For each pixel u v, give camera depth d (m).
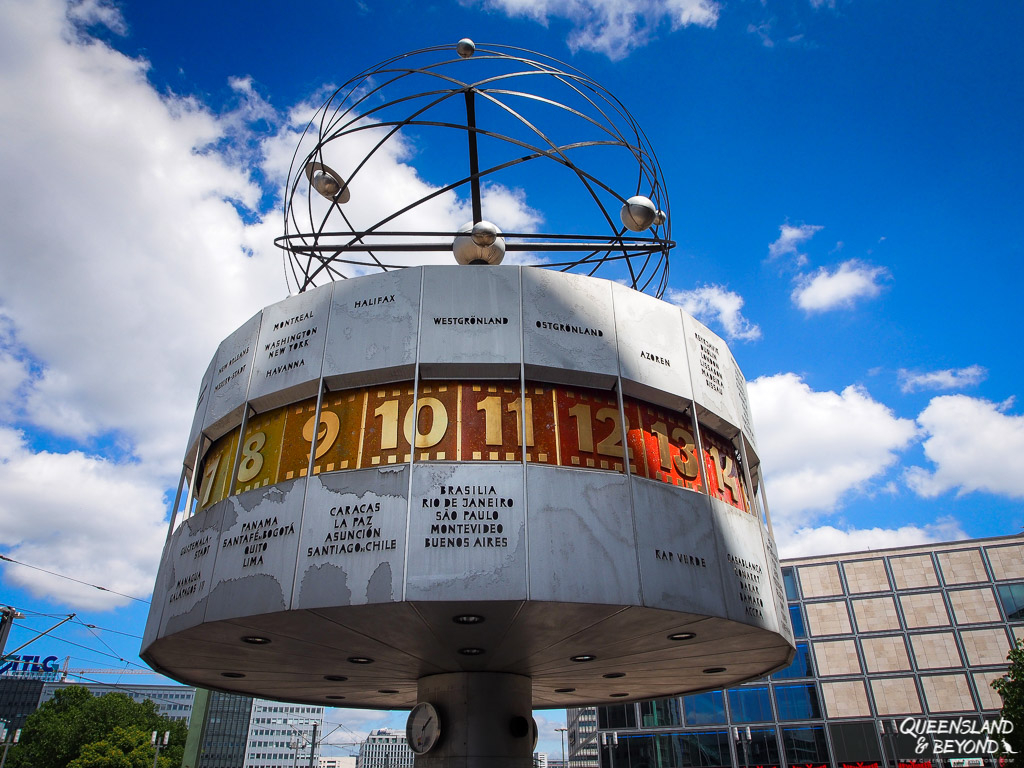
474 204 18.83
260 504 12.70
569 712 118.62
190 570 13.22
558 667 16.19
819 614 52.53
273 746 143.00
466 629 12.65
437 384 13.54
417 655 14.66
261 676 17.00
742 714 51.41
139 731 66.19
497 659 15.19
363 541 11.59
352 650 14.17
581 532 11.84
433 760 15.42
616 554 11.86
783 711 50.59
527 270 14.67
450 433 13.02
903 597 51.38
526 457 12.53
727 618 12.49
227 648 14.02
